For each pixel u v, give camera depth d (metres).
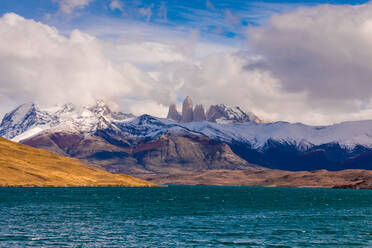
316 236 92.44
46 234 89.81
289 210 156.12
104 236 88.75
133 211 141.25
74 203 171.50
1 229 94.31
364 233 97.00
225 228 102.19
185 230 98.06
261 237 90.25
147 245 80.38
